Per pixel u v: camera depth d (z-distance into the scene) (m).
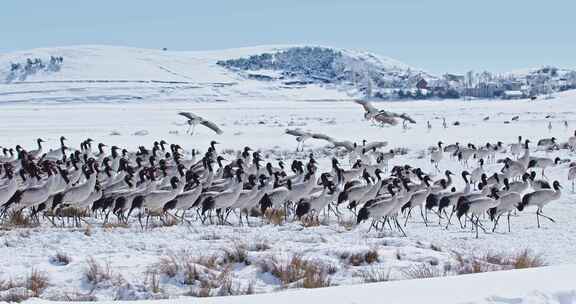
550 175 40.62
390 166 46.19
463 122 86.62
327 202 25.97
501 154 51.62
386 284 12.13
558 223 25.84
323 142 61.59
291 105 188.38
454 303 10.61
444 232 24.28
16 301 13.31
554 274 12.80
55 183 25.09
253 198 25.39
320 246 18.80
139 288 14.66
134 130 74.50
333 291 11.58
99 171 31.64
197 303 10.93
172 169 32.78
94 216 26.72
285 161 48.72
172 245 19.62
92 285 14.91
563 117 93.06
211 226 24.28
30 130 73.38
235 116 113.88
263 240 20.47
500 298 10.94
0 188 23.66
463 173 28.41
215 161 43.12
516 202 24.34
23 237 20.77
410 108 152.12
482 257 18.39
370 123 85.19
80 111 134.38
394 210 24.19
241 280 15.49
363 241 20.62
